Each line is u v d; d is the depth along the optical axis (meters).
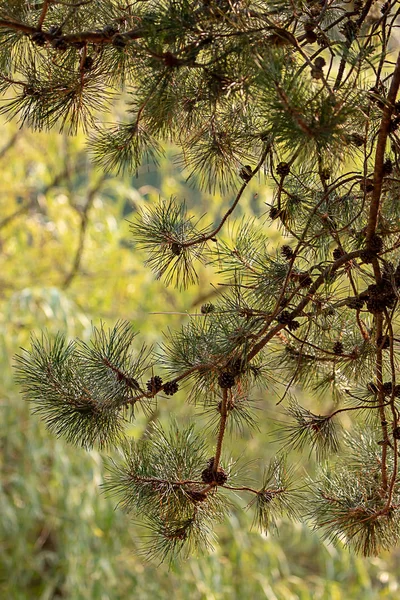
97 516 6.20
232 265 3.26
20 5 3.09
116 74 3.14
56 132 8.32
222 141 3.15
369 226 3.01
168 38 2.93
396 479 3.18
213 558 6.36
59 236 8.27
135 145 3.23
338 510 3.17
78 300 7.85
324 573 7.44
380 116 3.09
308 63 2.81
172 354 3.17
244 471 3.24
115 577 6.42
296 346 3.25
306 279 3.12
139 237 3.22
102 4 3.05
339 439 3.36
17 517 6.48
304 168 3.23
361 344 3.20
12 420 6.48
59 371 3.11
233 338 3.07
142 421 6.16
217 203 8.03
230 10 2.92
